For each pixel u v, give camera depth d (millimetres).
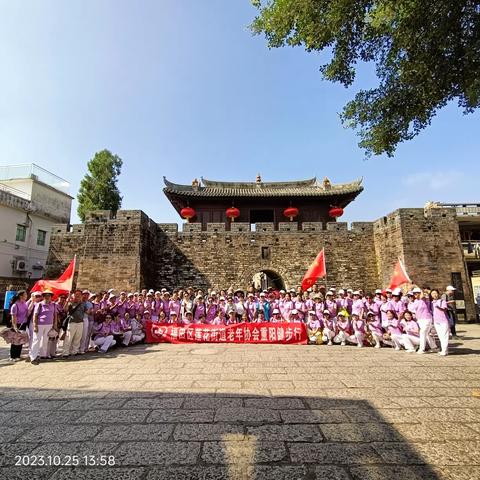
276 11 6645
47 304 9641
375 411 5133
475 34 5719
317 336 12141
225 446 4020
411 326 10758
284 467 3535
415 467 3518
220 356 9688
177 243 22531
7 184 27609
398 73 7113
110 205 29875
